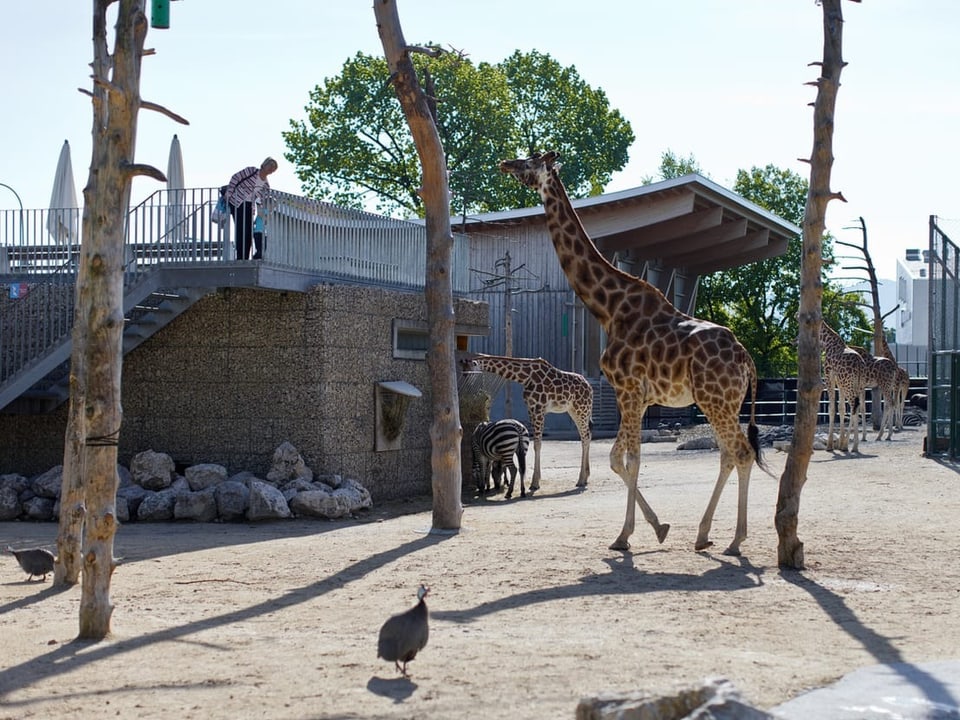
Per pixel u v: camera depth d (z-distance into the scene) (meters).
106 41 11.09
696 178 33.84
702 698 5.75
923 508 15.31
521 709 6.37
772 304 56.75
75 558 11.00
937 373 23.89
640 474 21.70
